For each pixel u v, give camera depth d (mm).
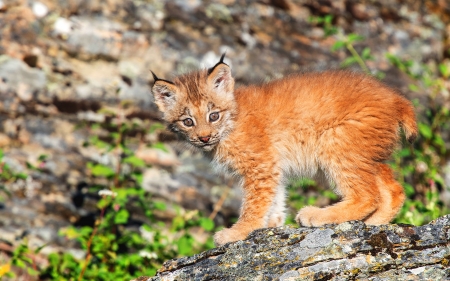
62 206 13227
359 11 16297
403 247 7480
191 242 11469
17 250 11086
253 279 7391
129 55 14531
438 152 14703
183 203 13773
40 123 13727
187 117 10461
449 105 15438
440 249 7398
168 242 11680
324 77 9883
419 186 13586
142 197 12227
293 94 9797
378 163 9500
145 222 13391
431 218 11352
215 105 10211
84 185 13469
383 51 15867
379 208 9398
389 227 7727
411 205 11328
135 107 14094
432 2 17141
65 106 13953
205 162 14312
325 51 15500
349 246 7590
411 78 15094
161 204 12219
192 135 10414
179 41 14891
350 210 9258
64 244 12883
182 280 7629
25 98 13812
